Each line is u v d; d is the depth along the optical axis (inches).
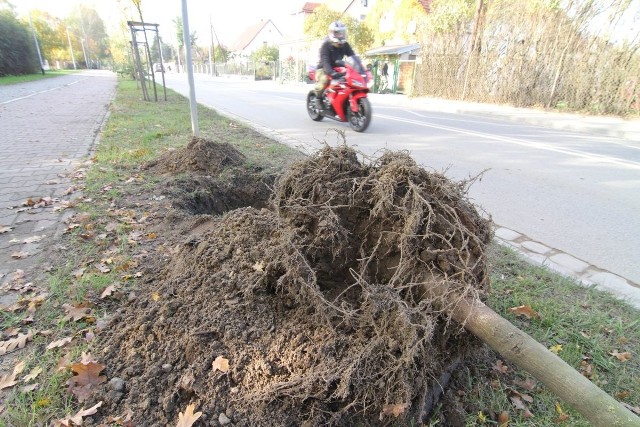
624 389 81.1
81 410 71.3
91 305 100.3
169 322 86.8
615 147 308.2
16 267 118.0
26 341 89.0
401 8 1024.9
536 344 65.7
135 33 530.9
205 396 73.0
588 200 192.1
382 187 87.9
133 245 130.1
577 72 481.4
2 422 70.1
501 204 186.4
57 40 2241.6
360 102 338.3
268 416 70.6
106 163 223.5
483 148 294.5
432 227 82.3
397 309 77.0
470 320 72.8
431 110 548.7
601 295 111.8
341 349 78.1
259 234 101.5
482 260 80.5
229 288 91.0
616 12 435.2
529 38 524.7
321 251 92.4
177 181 185.5
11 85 957.8
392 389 72.7
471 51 603.5
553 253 140.3
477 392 80.5
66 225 145.7
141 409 71.7
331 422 70.7
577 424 72.7
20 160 239.9
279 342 80.4
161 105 495.5
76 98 639.1
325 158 101.6
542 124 426.9
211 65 2138.3
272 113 468.4
